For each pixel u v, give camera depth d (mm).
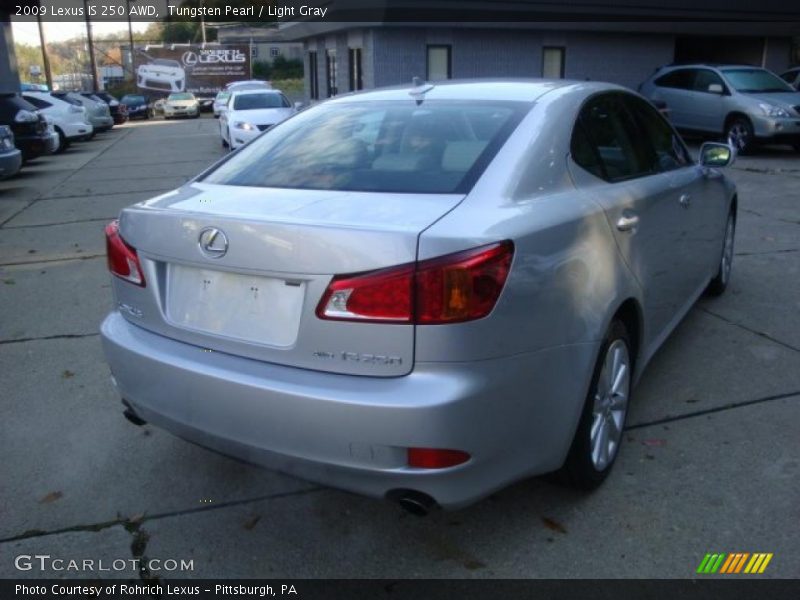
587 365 2863
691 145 16281
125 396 3064
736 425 3768
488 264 2402
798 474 3316
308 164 3205
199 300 2805
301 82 56469
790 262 6785
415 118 3326
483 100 3369
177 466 3553
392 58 18734
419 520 3088
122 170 15742
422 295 2352
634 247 3355
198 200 3010
